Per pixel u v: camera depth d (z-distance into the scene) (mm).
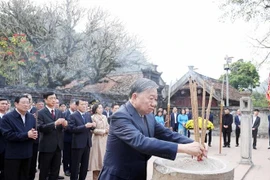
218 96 15688
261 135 14484
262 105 19594
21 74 16469
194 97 1924
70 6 18281
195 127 1887
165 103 17422
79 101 5004
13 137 3680
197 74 16734
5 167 3750
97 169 4777
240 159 7891
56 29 18094
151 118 1967
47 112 4496
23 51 15859
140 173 1759
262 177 6031
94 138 4844
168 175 1611
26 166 3926
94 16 18938
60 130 4586
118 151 1726
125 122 1689
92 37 18953
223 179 1575
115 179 1710
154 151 1545
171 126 11469
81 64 18547
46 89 14859
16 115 3871
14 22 17016
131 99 1826
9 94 12664
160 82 18344
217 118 15430
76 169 4703
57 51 18000
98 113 4988
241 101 7340
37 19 17516
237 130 11164
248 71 23328
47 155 4316
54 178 4543
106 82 19844
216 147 10727
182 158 1934
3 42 15281
